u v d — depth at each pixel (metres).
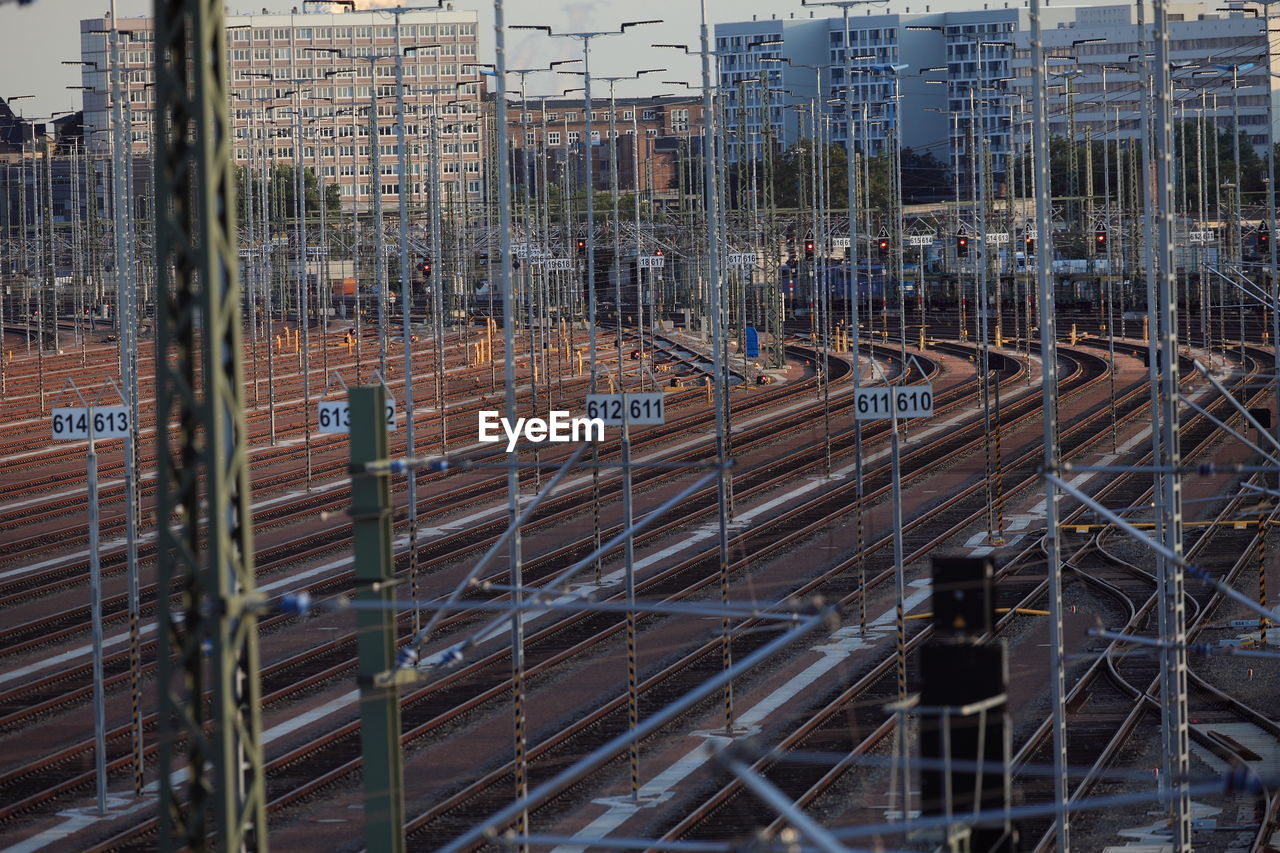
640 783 58.03
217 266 27.31
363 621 32.62
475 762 61.28
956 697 29.88
